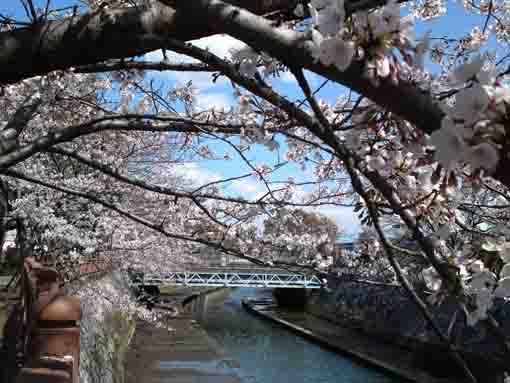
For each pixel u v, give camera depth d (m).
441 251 1.83
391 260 1.71
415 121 1.35
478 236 2.06
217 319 38.22
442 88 1.92
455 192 1.64
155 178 12.29
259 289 68.12
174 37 2.20
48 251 10.41
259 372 22.50
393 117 1.78
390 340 26.22
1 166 2.91
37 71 2.32
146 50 2.21
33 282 4.58
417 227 1.63
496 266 1.64
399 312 27.03
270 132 2.80
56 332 3.94
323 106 3.29
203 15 1.68
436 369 20.56
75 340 3.99
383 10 1.32
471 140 1.08
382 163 1.96
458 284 1.56
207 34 2.21
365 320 30.30
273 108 2.87
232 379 16.38
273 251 6.11
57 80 4.18
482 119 1.08
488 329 1.52
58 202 10.01
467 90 1.09
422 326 23.94
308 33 1.51
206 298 53.88
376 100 1.39
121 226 11.29
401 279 1.69
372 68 1.34
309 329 32.22
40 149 3.01
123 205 10.68
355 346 26.72
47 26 2.23
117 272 21.56
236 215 5.52
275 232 5.78
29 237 9.54
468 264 1.66
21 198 8.33
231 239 5.77
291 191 4.88
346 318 32.91
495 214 3.08
